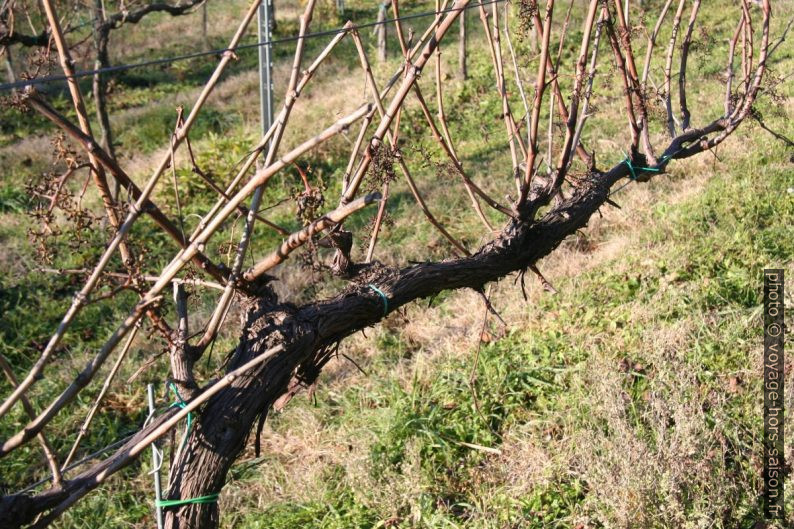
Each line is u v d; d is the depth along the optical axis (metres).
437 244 8.26
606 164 9.23
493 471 5.03
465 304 7.01
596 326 6.16
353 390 6.11
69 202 2.03
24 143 14.11
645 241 7.26
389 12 20.67
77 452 5.90
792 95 10.43
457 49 15.37
